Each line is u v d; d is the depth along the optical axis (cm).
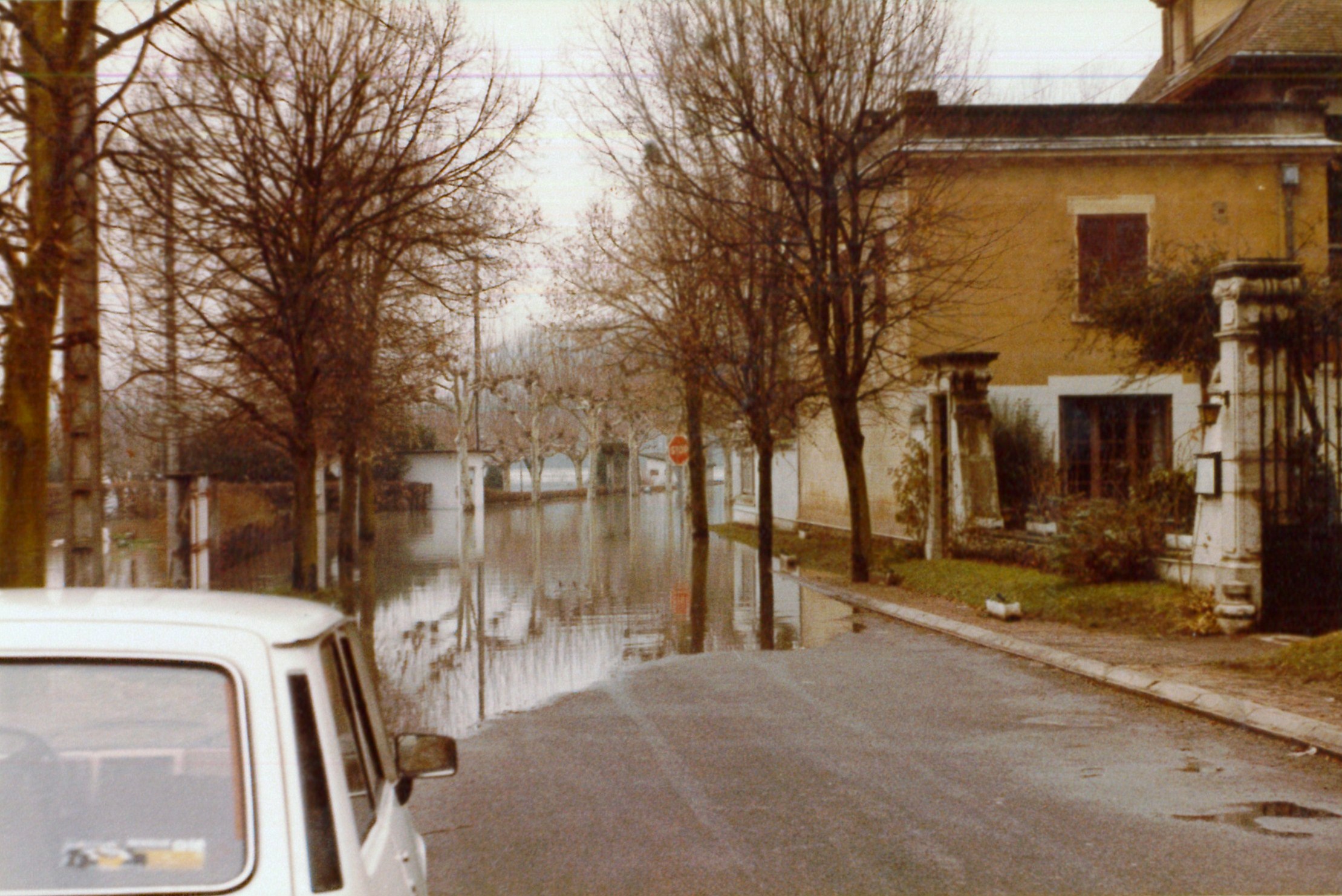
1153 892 560
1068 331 2581
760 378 2633
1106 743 898
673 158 2286
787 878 587
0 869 230
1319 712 920
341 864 236
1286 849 626
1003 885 573
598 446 8150
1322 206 2647
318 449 2475
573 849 645
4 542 873
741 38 2091
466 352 4875
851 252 2150
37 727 235
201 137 1560
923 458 2303
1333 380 1441
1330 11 2869
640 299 2889
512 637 1573
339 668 296
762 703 1092
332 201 1739
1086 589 1584
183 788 234
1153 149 2595
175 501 1752
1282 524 1340
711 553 3120
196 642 240
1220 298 1360
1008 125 2591
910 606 1780
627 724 1002
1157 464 2550
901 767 830
